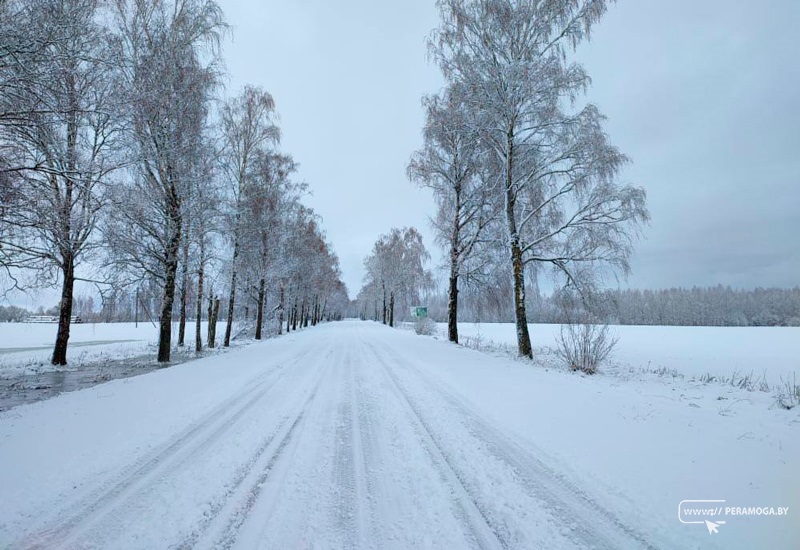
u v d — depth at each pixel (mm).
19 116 6418
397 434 4781
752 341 25516
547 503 3102
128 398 6363
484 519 2877
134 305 13711
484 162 14852
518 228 12664
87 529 2713
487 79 11859
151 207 11859
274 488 3361
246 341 23094
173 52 11859
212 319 19391
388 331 32062
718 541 2488
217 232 14852
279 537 2635
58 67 6309
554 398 6047
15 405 6895
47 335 29766
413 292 42719
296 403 6328
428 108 16312
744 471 3414
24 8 6023
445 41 12781
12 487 3246
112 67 7707
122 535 2648
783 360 15945
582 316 11445
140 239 12211
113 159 9578
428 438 4625
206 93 13047
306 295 38094
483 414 5602
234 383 7820
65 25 6320
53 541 2570
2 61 5816
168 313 13180
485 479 3533
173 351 17141
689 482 3258
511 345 20109
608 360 14281
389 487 3391
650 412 5277
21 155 7383
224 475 3613
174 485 3396
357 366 10500
